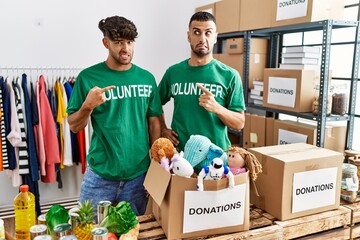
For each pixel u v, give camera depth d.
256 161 1.29
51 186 3.10
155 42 3.42
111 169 1.67
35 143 2.71
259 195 1.51
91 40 3.12
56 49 3.00
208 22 1.61
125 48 1.58
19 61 2.88
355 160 1.86
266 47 2.94
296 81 2.25
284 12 2.33
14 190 2.95
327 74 2.09
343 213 1.51
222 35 3.16
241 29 2.84
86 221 1.16
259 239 1.27
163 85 1.87
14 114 2.59
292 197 1.41
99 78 1.66
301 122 2.45
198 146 1.30
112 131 1.65
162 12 3.41
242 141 2.97
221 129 1.70
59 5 2.96
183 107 1.73
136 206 1.76
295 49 2.32
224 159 1.29
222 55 3.18
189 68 1.73
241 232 1.28
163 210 1.25
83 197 1.75
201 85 1.62
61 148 2.80
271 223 1.38
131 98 1.68
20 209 1.19
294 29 2.49
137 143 1.71
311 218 1.44
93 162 1.71
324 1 2.12
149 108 1.79
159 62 3.47
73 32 3.04
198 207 1.19
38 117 2.69
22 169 2.65
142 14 3.32
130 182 1.72
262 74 2.96
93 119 1.70
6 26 2.80
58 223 1.14
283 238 1.36
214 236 1.24
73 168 3.16
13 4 2.80
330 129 2.20
